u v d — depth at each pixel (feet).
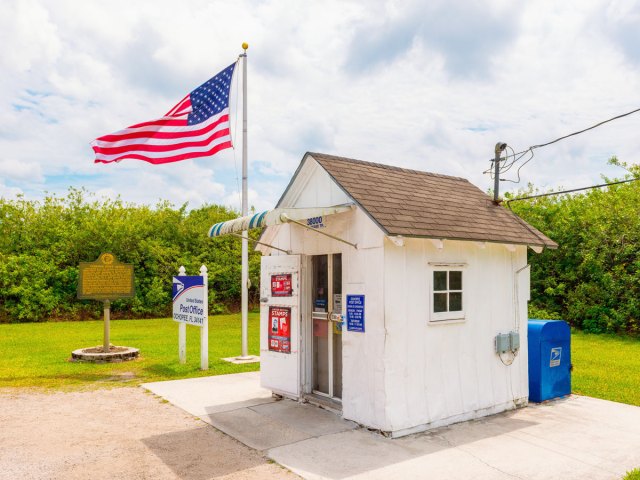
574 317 61.21
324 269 24.72
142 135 37.65
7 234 75.82
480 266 23.67
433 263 21.56
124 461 17.31
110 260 39.27
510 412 23.95
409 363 20.58
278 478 15.94
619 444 19.27
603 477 16.10
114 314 78.59
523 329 25.32
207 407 24.25
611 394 27.43
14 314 72.69
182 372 33.04
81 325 66.44
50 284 76.07
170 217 84.69
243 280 38.63
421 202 23.48
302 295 24.79
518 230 25.46
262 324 26.94
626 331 58.49
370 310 20.51
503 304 24.58
